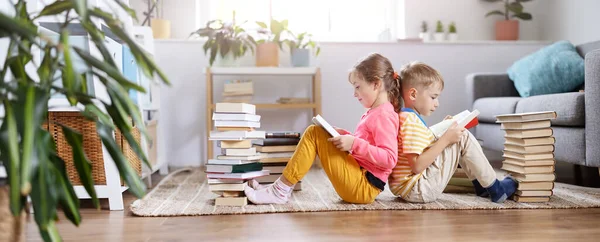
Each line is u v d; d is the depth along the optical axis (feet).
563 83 10.65
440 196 7.22
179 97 12.65
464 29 13.96
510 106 9.92
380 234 5.00
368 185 6.47
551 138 6.61
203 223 5.59
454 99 13.29
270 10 13.98
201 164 12.74
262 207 6.42
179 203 6.79
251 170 6.84
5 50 5.59
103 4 6.76
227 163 6.60
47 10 3.22
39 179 2.58
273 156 7.60
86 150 6.50
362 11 14.23
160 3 13.28
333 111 13.06
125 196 7.70
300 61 11.85
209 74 11.38
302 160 6.50
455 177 7.61
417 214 6.03
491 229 5.21
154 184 9.11
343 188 6.48
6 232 3.18
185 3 13.37
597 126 7.59
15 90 2.70
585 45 11.02
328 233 5.06
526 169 6.61
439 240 4.76
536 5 14.03
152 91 10.61
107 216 6.08
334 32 14.21
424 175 6.59
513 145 6.93
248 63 12.69
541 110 8.89
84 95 3.00
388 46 13.11
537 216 5.88
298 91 12.91
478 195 7.22
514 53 13.39
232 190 6.59
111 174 6.52
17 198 2.38
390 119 6.30
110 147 3.07
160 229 5.31
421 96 6.55
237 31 11.60
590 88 7.69
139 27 10.23
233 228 5.32
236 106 6.71
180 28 13.37
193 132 12.69
